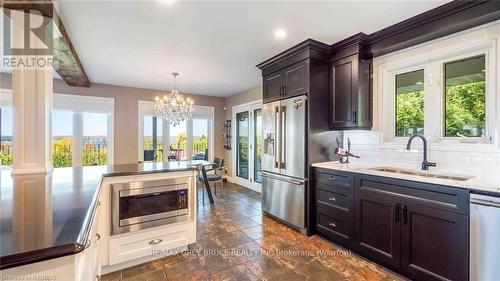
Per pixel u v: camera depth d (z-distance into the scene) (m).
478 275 1.58
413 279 1.96
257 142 5.37
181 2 2.00
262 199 3.64
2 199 1.18
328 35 2.65
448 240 1.73
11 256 0.62
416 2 2.00
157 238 2.27
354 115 2.74
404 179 2.00
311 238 2.82
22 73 1.92
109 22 2.34
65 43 2.57
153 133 5.66
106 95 5.05
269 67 3.55
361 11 2.14
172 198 2.35
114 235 2.05
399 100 2.79
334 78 2.98
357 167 2.55
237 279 2.00
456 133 2.34
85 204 1.10
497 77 2.04
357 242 2.39
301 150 2.94
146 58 3.39
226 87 5.35
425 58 2.50
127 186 2.10
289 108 3.12
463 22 2.05
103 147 5.12
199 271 2.12
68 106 4.70
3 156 4.12
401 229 2.02
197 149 6.25
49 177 1.84
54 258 0.68
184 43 2.86
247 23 2.36
